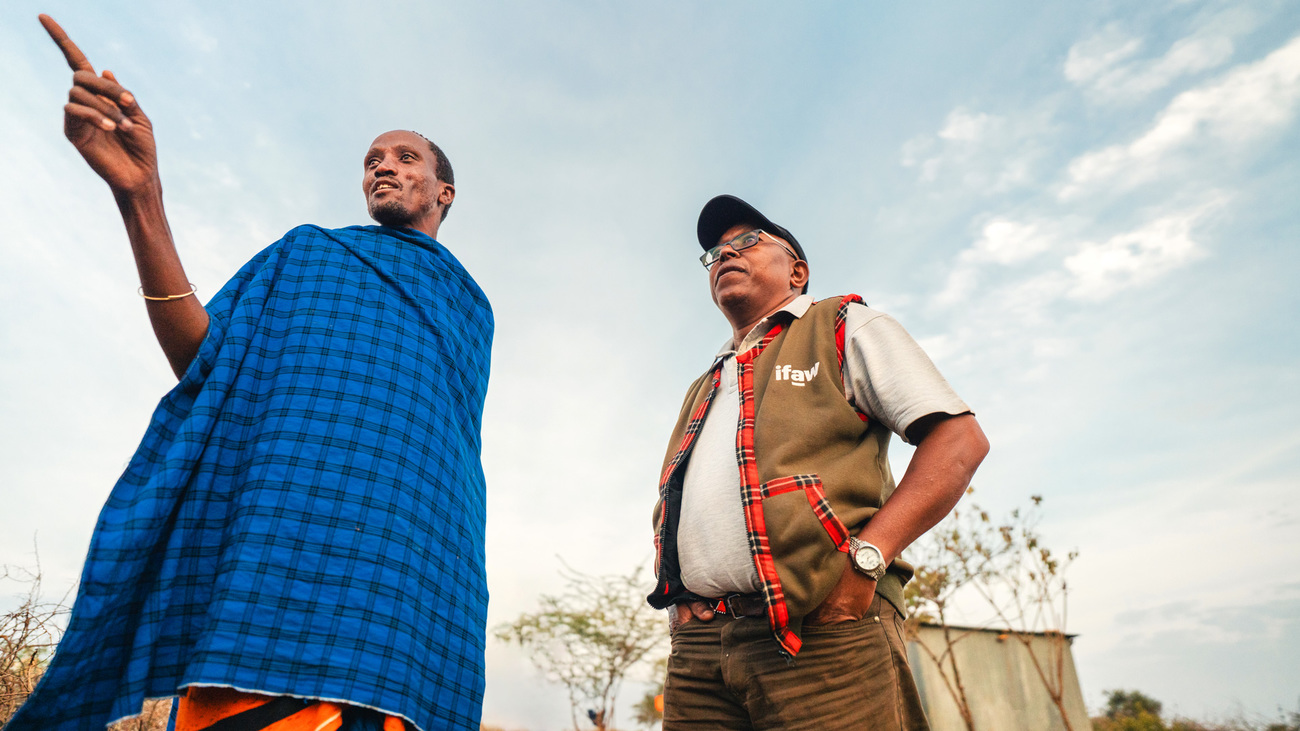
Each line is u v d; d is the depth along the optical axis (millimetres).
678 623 2037
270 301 1758
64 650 1231
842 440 1808
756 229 2471
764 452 1803
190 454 1429
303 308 1748
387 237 2102
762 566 1596
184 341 1553
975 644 9625
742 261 2361
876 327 1919
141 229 1448
